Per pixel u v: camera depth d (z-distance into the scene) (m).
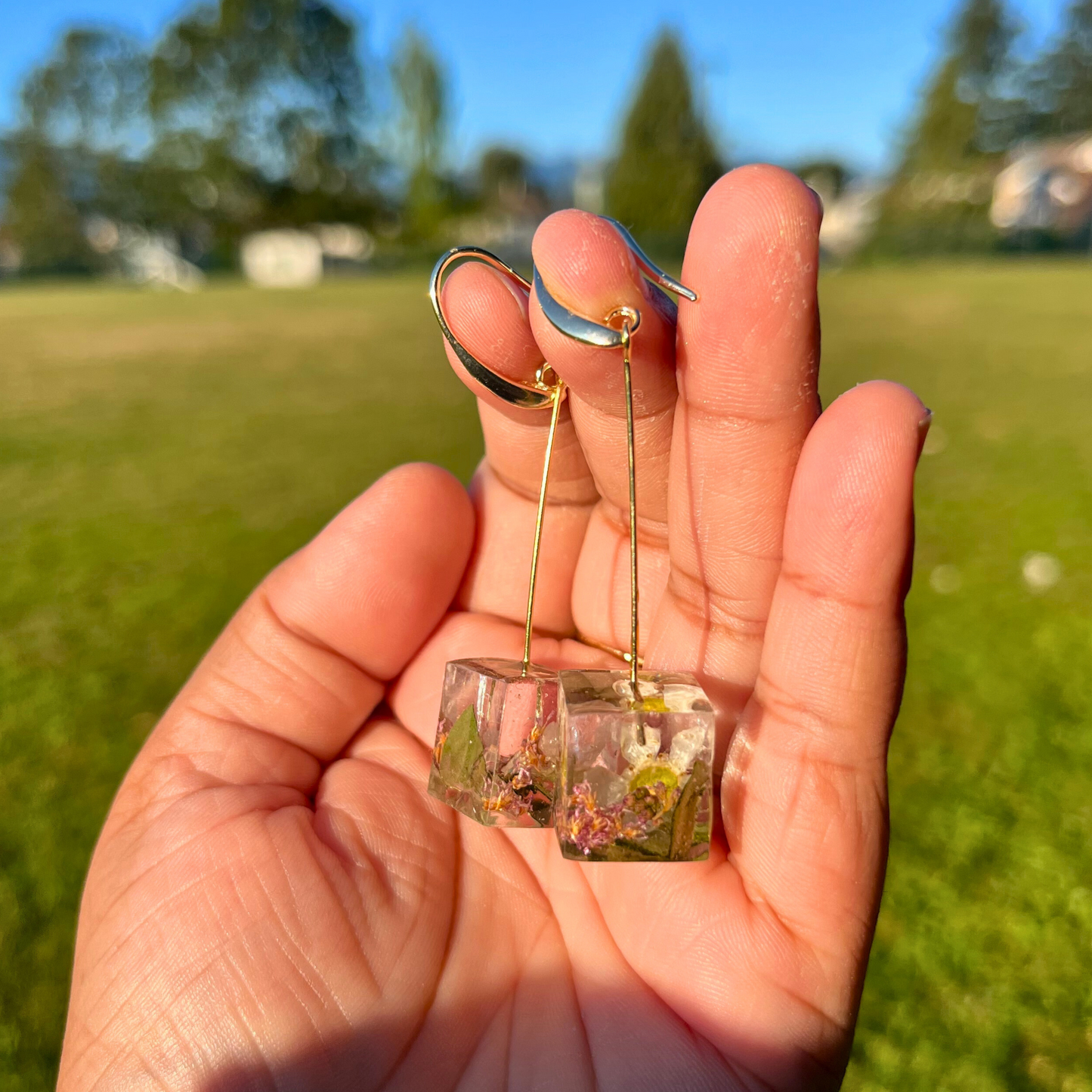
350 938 0.10
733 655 0.11
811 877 0.10
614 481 0.13
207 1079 0.10
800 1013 0.10
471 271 0.12
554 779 0.11
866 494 0.09
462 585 0.14
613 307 0.10
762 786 0.10
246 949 0.10
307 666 0.13
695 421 0.10
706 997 0.10
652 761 0.10
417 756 0.13
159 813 0.11
